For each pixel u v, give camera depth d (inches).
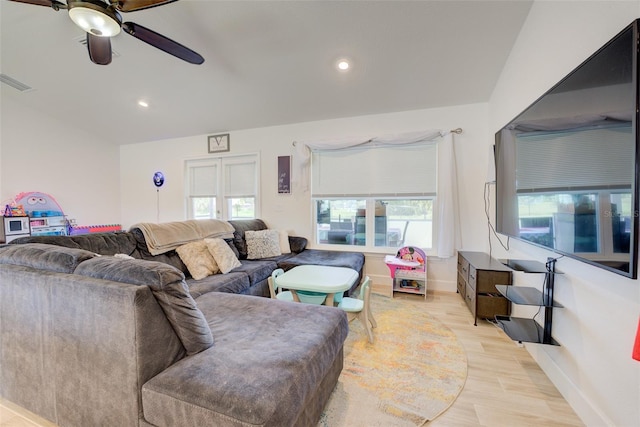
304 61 109.3
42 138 165.5
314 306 68.1
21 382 53.4
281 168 162.4
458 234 129.3
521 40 87.5
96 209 193.2
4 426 51.7
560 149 58.4
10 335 53.9
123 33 99.2
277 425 35.5
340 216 155.0
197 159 185.0
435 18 86.4
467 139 128.4
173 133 183.3
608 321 48.2
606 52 45.4
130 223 205.8
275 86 126.4
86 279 46.3
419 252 125.6
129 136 191.2
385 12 85.6
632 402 42.9
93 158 190.9
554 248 60.2
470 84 115.0
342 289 81.6
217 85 128.9
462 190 129.3
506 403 59.0
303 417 44.6
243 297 74.7
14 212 149.7
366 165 145.7
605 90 45.6
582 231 51.1
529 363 73.7
